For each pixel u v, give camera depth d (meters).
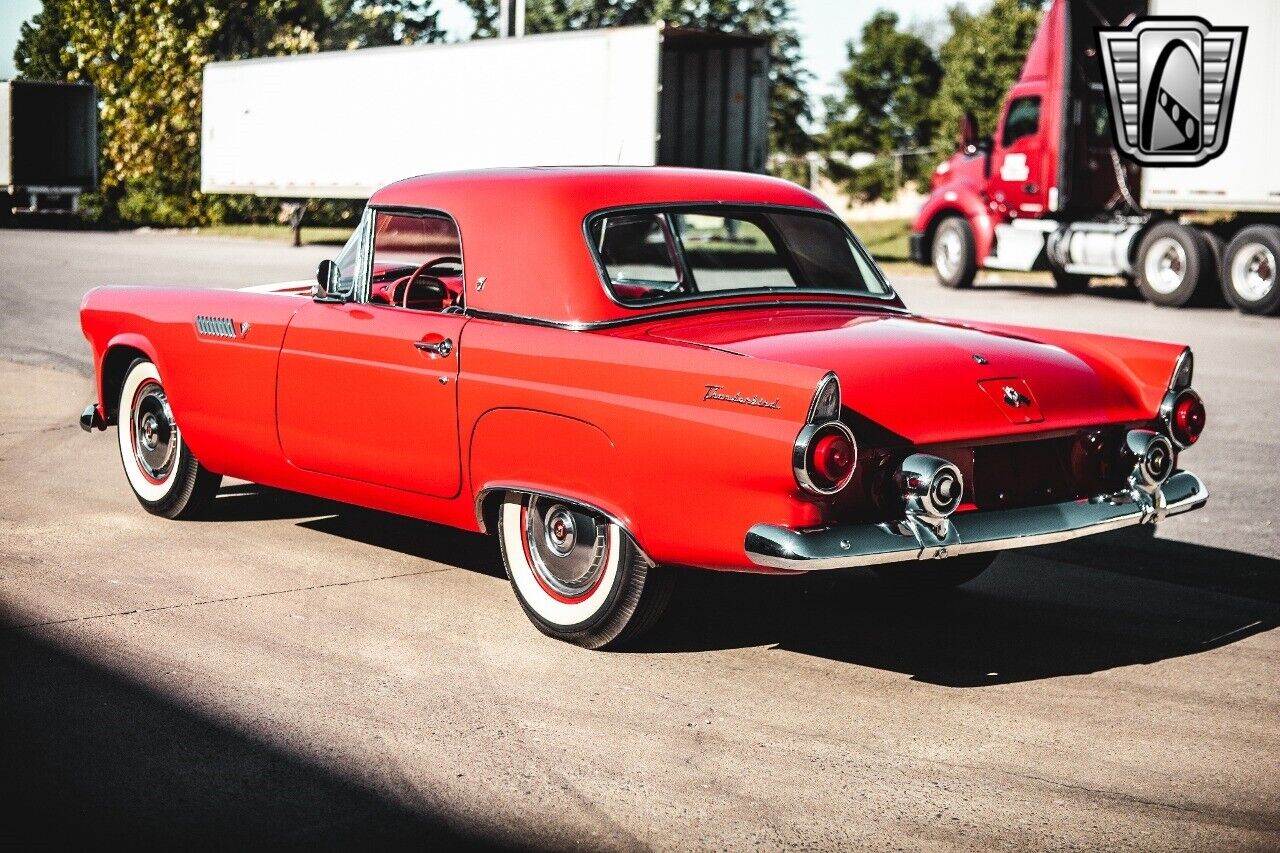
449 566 5.65
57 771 3.56
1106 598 5.48
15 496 6.78
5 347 12.41
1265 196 17.17
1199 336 14.52
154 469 6.31
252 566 5.58
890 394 4.13
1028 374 4.48
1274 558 6.09
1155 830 3.34
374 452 5.09
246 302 5.65
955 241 21.28
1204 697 4.33
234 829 3.26
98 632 4.70
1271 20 16.97
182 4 39.00
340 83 28.06
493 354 4.61
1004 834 3.30
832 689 4.34
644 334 4.47
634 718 4.04
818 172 47.28
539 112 23.97
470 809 3.39
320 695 4.16
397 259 5.16
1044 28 19.75
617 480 4.28
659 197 4.87
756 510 3.96
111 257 24.39
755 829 3.31
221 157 31.58
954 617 5.19
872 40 51.09
